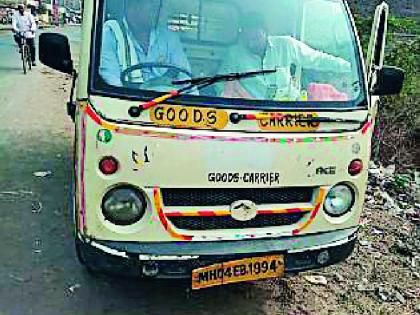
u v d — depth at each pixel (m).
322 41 4.12
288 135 3.56
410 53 10.08
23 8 14.84
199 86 3.57
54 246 4.98
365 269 5.06
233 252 3.55
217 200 3.53
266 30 4.07
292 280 4.70
